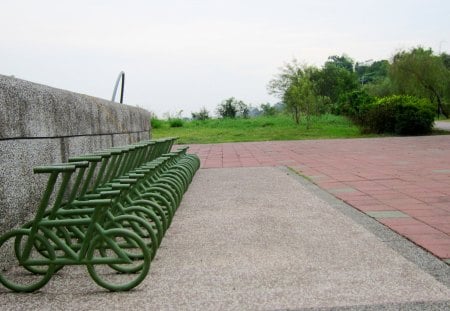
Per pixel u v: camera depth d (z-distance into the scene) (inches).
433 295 123.9
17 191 169.9
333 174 375.9
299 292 128.3
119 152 172.9
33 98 191.3
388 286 131.0
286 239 184.4
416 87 1439.5
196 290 132.0
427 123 853.2
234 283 136.8
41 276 146.5
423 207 238.5
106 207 141.4
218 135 989.2
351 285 132.5
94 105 288.7
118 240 187.0
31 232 132.3
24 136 180.2
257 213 234.2
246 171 414.0
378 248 168.9
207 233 196.9
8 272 151.6
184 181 268.7
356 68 3873.0
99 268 154.5
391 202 254.2
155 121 1247.5
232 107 1621.6
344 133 959.0
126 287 132.2
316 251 167.0
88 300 126.3
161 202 194.1
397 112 863.7
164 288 134.0
